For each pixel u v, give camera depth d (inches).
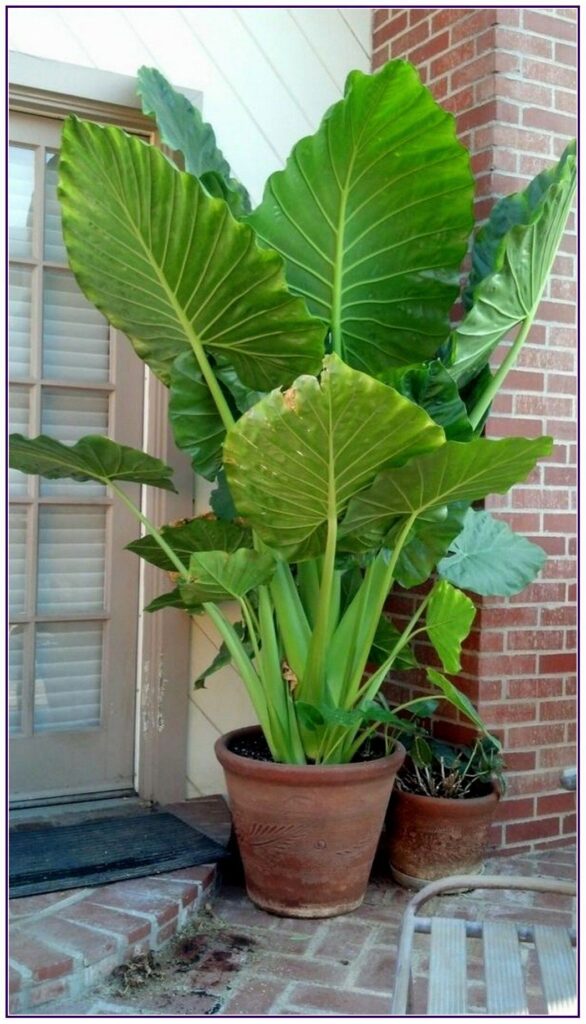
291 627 80.9
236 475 63.9
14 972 61.6
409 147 68.3
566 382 101.9
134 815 97.7
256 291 65.5
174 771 104.1
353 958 71.2
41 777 100.7
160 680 103.4
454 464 64.7
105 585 104.8
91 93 98.7
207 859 83.4
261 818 75.7
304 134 113.3
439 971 43.6
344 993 65.6
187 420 76.1
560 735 100.4
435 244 74.2
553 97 100.0
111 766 104.7
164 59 104.3
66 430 103.0
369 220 72.9
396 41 112.5
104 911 72.1
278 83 111.6
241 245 62.6
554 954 44.4
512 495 98.9
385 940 74.5
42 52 97.0
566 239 101.0
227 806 102.2
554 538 101.3
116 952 67.1
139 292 69.3
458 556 90.5
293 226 73.4
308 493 66.2
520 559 91.8
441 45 104.3
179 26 105.3
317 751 79.9
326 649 78.4
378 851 96.2
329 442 61.3
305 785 73.4
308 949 72.6
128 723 105.7
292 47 112.4
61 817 97.0
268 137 111.1
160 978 67.4
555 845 100.3
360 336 79.7
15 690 99.7
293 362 70.9
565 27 100.5
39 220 99.9
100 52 100.3
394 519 73.4
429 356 80.2
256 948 72.6
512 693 97.2
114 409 104.7
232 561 71.8
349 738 81.1
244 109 109.7
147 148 59.4
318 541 73.0
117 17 101.1
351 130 67.5
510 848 97.5
